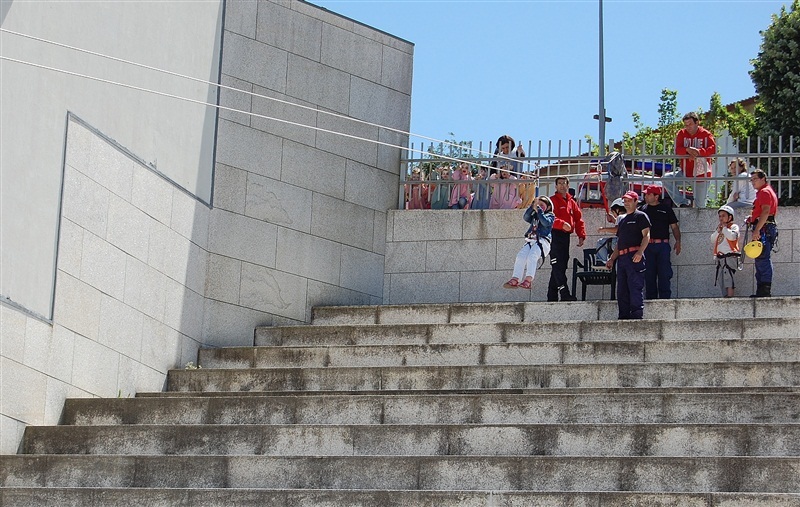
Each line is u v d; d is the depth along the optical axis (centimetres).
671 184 1766
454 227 1808
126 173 1481
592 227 1756
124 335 1472
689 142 1755
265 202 1717
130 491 1147
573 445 1166
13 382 1286
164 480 1203
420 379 1390
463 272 1794
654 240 1636
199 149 1641
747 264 1678
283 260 1725
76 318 1389
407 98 1889
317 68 1798
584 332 1496
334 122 1806
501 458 1124
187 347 1597
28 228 1312
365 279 1805
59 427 1305
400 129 1877
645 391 1273
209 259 1656
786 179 1717
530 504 1057
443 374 1383
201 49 1648
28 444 1305
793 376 1279
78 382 1392
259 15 1741
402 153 1867
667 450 1141
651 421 1212
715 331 1452
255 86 1727
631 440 1152
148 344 1516
